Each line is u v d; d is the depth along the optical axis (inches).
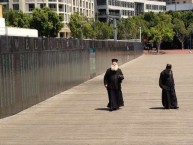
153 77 1305.4
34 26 3631.9
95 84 1081.4
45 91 784.3
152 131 479.5
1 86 579.2
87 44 1184.2
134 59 2620.6
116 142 425.1
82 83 1109.1
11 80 613.0
